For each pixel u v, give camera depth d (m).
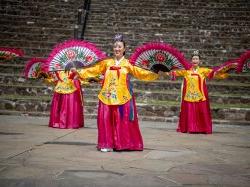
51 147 5.42
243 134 7.69
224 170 4.33
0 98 9.83
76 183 3.64
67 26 13.52
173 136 7.12
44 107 9.77
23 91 10.51
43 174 3.91
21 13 13.91
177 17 13.91
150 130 7.88
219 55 12.51
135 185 3.65
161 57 5.98
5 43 12.63
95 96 10.38
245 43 12.98
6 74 11.19
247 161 4.87
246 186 3.71
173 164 4.56
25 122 8.36
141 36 13.05
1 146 5.38
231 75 11.42
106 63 5.50
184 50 12.55
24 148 5.27
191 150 5.56
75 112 7.84
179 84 10.74
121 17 13.80
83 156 4.86
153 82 10.78
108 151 5.23
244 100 10.13
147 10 14.13
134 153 5.16
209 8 14.20
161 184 3.70
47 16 13.90
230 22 13.63
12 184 3.57
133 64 5.56
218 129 8.48
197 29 13.36
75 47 6.25
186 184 3.72
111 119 5.33
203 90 7.99
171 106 9.60
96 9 14.16
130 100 5.38
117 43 5.45
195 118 7.79
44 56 12.30
